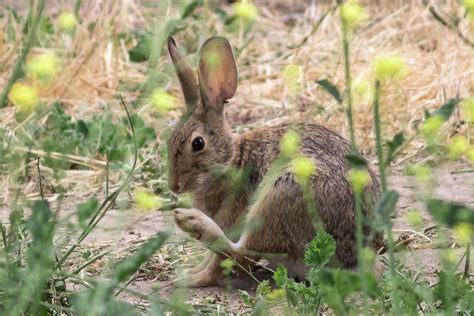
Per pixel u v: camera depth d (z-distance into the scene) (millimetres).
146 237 11180
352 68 15945
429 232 11211
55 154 12836
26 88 9094
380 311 8141
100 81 15805
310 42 17078
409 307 8055
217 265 10102
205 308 9273
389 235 7715
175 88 15188
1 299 8438
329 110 14656
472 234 7957
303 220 9961
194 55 15477
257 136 10727
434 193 12055
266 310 8734
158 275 10242
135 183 12773
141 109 14141
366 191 10062
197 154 10648
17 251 9312
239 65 16891
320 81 7785
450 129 13609
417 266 9805
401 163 13352
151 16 17078
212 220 10336
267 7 20297
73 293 8750
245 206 10680
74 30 15977
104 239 11117
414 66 15688
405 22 17094
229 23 16156
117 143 13539
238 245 10039
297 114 14961
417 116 14539
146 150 13508
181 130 10703
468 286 8383
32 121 13453
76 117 14805
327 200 9969
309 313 8406
